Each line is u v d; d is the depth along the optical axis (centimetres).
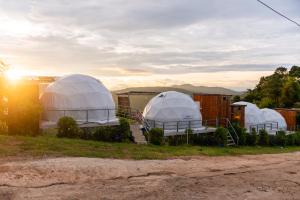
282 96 7000
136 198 787
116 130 2095
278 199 865
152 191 848
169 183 938
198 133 2734
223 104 3347
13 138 1434
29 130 1812
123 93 3503
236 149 2280
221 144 2605
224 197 844
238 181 1025
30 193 775
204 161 1360
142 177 987
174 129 2780
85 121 2364
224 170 1187
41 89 2675
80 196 775
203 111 3409
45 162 1059
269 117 4569
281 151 2447
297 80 7988
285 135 3459
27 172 931
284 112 5072
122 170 1048
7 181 843
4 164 998
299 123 5156
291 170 1295
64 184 860
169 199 795
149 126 2566
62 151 1274
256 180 1059
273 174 1180
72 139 1733
